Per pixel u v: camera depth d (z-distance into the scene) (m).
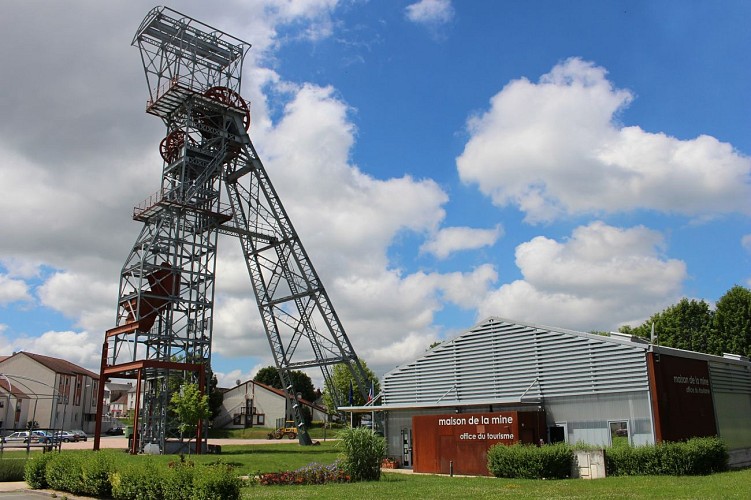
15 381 93.19
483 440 30.19
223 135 57.66
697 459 25.06
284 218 61.06
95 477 22.70
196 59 57.62
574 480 24.25
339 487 23.56
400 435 37.38
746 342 62.19
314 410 113.88
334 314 59.34
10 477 30.06
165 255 51.75
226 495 18.00
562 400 30.59
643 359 28.08
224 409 105.12
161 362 46.34
